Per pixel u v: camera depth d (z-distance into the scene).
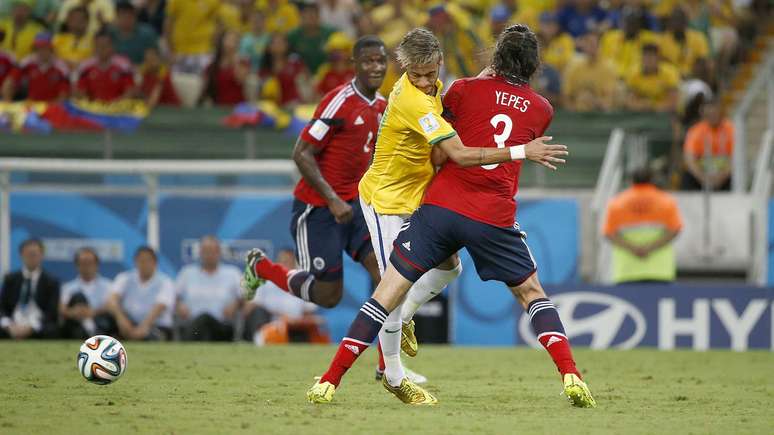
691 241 54.00
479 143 21.39
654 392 25.83
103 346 23.30
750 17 67.69
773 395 25.31
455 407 22.12
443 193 21.33
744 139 55.34
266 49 59.72
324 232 28.02
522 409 21.91
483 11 64.25
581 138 57.66
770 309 44.12
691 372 31.30
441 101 21.84
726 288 44.25
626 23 62.69
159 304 44.56
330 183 27.75
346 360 21.67
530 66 21.72
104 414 20.34
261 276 29.44
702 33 66.06
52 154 56.62
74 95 58.75
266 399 23.02
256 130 56.94
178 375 28.12
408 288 21.56
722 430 19.22
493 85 21.58
